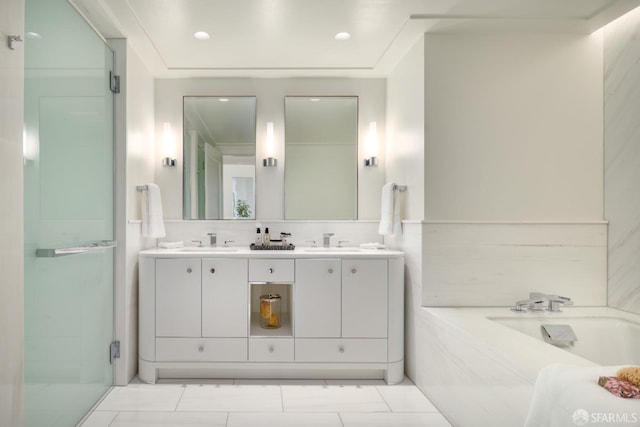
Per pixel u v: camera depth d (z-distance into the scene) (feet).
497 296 8.71
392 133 11.05
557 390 4.54
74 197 7.04
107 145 8.55
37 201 5.87
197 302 9.24
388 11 7.95
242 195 11.43
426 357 8.55
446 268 8.68
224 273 9.29
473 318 7.70
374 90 11.59
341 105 11.57
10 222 4.74
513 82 8.82
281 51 9.82
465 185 8.75
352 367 9.32
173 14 8.04
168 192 11.36
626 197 8.36
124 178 8.94
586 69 8.91
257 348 9.27
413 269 9.27
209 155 11.43
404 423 7.43
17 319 4.87
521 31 8.79
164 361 9.17
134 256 9.49
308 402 8.30
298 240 11.43
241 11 7.93
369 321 9.36
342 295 9.37
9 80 4.72
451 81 8.78
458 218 8.73
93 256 7.87
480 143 8.78
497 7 7.82
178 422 7.40
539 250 8.75
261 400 8.38
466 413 6.82
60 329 6.59
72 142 6.96
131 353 9.31
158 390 8.80
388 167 11.39
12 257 4.78
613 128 8.66
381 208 10.74
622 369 4.50
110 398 8.34
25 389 5.60
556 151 8.86
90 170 7.69
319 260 9.36
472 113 8.78
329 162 11.51
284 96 11.50
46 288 6.14
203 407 8.01
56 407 6.47
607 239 8.81
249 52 9.86
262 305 9.95
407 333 9.69
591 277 8.79
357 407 8.09
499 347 6.04
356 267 9.38
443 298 8.70
